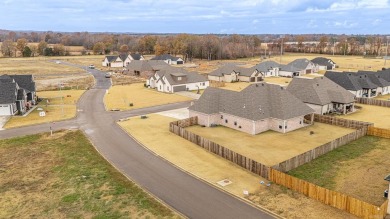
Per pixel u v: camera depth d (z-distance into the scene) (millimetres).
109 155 39750
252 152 40688
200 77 91438
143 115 59750
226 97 54125
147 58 181250
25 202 28469
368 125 47156
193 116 54719
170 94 81438
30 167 36031
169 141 44531
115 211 26750
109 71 131250
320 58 135625
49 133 48438
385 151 39750
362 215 24953
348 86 75625
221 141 45094
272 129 50000
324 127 51438
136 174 34188
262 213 26266
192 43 190500
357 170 34344
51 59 182375
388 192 26172
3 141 44875
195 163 36719
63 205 27844
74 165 36344
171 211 26594
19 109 60812
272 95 52125
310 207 26750
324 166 35469
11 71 125812
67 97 76750
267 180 32062
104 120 56125
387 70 89312
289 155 39562
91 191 30203
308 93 61969
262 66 116562
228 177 32969
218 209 27000
